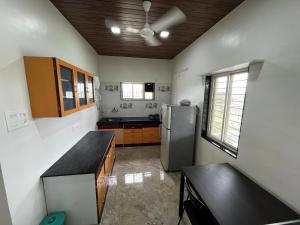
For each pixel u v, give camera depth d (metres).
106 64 4.50
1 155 1.10
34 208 1.46
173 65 4.62
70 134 2.31
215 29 2.33
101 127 4.12
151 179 2.79
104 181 2.17
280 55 1.31
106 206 2.13
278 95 1.33
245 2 1.71
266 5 1.43
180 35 2.80
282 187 1.30
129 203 2.19
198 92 2.95
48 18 1.72
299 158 1.17
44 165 1.63
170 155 2.99
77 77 1.97
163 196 2.34
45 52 1.66
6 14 1.14
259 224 1.08
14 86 1.21
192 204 1.64
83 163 1.84
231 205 1.26
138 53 4.15
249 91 1.66
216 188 1.47
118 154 3.89
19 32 1.27
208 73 2.45
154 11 1.99
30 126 1.39
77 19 2.22
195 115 2.92
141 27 2.46
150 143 4.51
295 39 1.19
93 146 2.40
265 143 1.46
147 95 4.88
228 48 2.03
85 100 2.31
